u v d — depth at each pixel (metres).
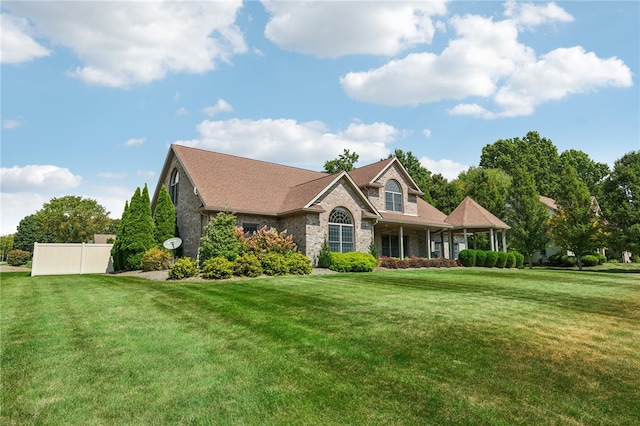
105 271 24.53
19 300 10.88
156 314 8.80
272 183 24.25
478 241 36.25
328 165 42.88
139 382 4.93
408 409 4.15
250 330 7.35
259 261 16.95
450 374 5.12
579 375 5.14
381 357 5.77
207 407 4.24
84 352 6.12
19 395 4.59
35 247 22.69
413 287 13.19
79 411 4.18
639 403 4.35
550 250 39.47
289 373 5.19
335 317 8.29
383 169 26.86
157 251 20.00
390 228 27.86
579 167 63.94
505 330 7.24
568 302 10.57
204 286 12.94
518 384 4.82
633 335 7.11
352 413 4.07
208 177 21.50
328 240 21.11
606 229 28.39
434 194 46.16
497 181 49.56
